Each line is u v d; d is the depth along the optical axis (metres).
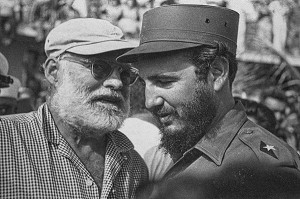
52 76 2.56
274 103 5.17
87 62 2.43
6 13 4.91
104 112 2.43
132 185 2.59
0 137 2.28
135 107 3.12
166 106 2.10
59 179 2.34
